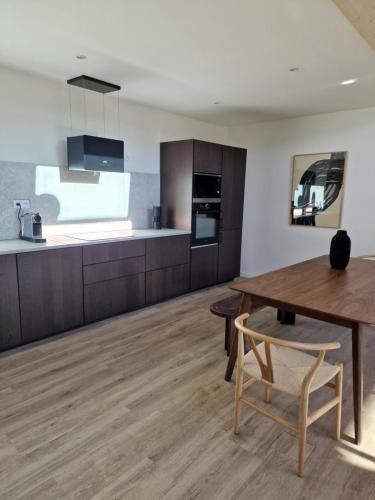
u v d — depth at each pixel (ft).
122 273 11.59
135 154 13.88
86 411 6.77
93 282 10.75
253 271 17.66
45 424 6.37
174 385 7.73
